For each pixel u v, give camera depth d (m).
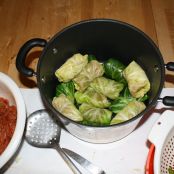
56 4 0.74
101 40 0.53
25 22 0.71
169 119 0.44
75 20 0.70
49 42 0.47
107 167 0.49
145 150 0.50
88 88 0.55
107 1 0.73
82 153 0.51
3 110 0.51
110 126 0.40
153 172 0.42
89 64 0.55
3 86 0.50
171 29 0.67
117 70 0.55
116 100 0.53
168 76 0.59
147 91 0.52
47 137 0.52
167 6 0.71
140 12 0.71
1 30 0.70
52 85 0.54
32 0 0.75
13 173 0.49
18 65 0.46
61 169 0.50
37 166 0.50
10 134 0.49
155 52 0.46
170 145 0.47
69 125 0.45
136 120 0.42
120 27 0.49
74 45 0.53
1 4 0.75
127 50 0.54
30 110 0.55
